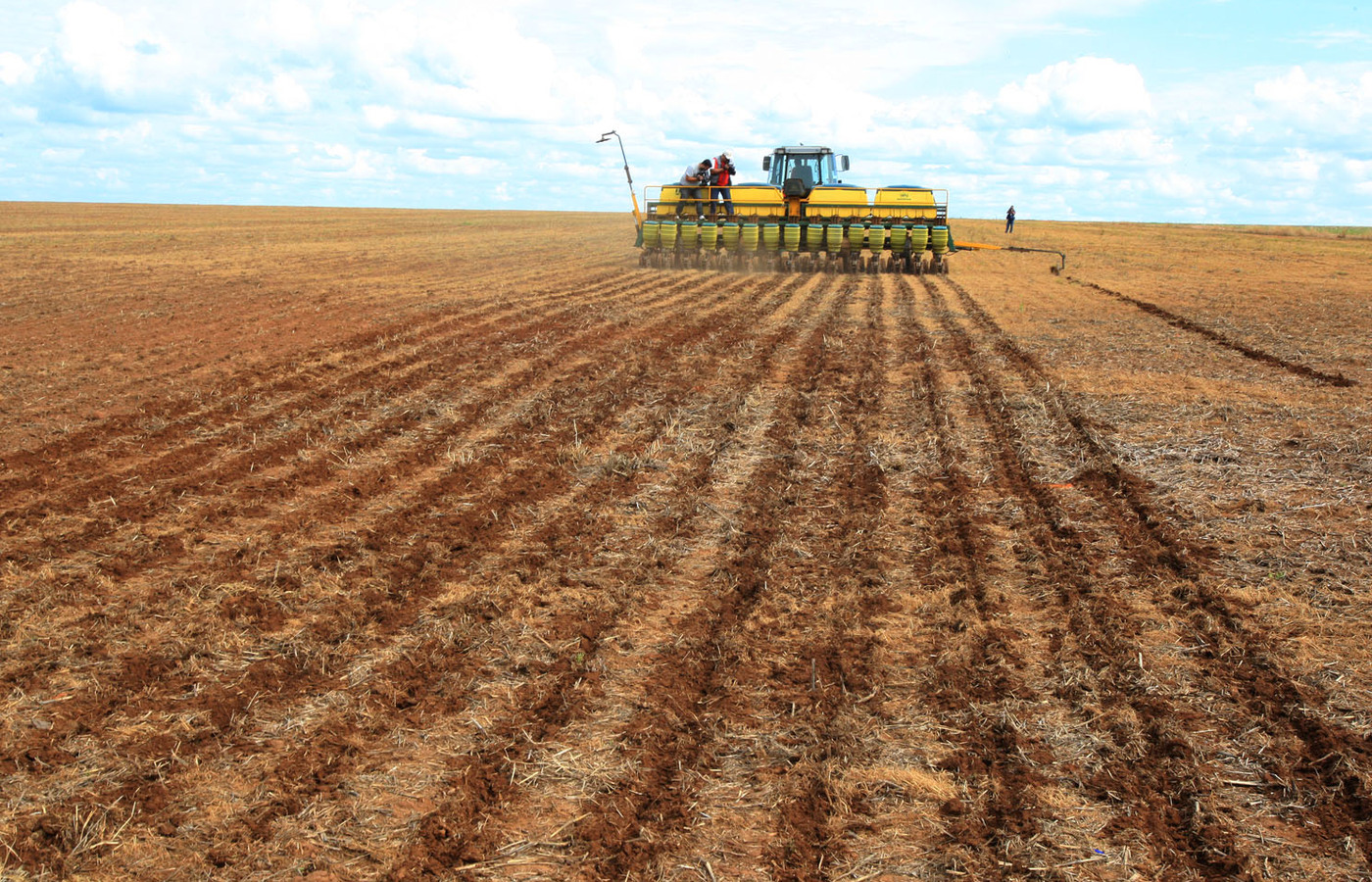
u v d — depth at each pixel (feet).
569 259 110.32
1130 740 15.74
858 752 15.43
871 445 32.83
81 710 16.11
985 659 18.45
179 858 12.70
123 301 63.10
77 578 21.24
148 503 26.09
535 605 20.67
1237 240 173.27
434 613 20.17
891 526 25.54
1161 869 12.76
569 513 26.43
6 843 12.79
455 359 46.21
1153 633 19.45
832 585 21.86
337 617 19.79
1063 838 13.41
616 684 17.51
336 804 13.91
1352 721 16.15
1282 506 26.78
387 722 16.05
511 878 12.44
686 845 13.23
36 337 48.80
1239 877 12.55
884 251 104.58
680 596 21.36
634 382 41.98
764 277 90.89
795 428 35.14
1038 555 23.39
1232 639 19.04
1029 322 62.54
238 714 16.12
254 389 38.99
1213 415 36.96
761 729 16.12
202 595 20.62
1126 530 25.18
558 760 15.07
